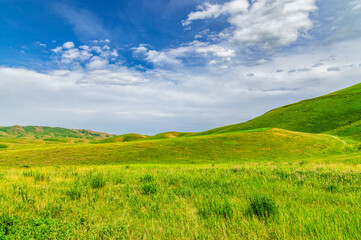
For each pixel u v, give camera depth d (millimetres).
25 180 10211
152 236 3869
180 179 9984
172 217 4785
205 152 53562
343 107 106438
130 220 4629
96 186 8711
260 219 4508
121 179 10773
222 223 4199
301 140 64812
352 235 3516
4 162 43969
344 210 4402
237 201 5664
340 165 14727
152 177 10656
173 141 65000
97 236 3840
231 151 54375
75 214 5098
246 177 9531
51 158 47281
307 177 9047
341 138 70062
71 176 12219
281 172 10328
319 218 4117
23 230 3828
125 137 173625
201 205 5480
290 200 5598
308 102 132125
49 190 7738
